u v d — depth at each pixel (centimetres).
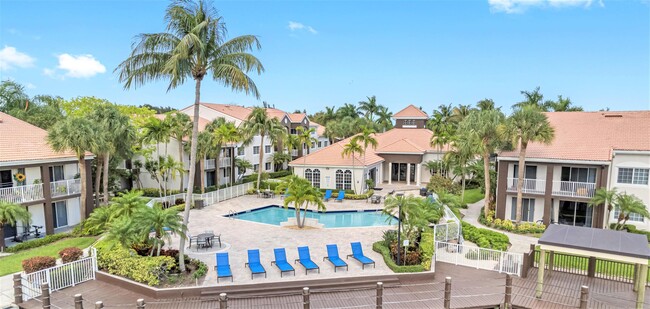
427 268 1738
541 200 2825
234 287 1549
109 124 2939
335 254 1886
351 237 2330
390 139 4950
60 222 2722
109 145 2734
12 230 2431
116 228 1664
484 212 3011
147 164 3903
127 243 1666
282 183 2752
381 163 4491
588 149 2689
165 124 3353
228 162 4681
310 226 2628
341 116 8631
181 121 3797
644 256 1349
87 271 1664
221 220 2784
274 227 2581
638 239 1517
